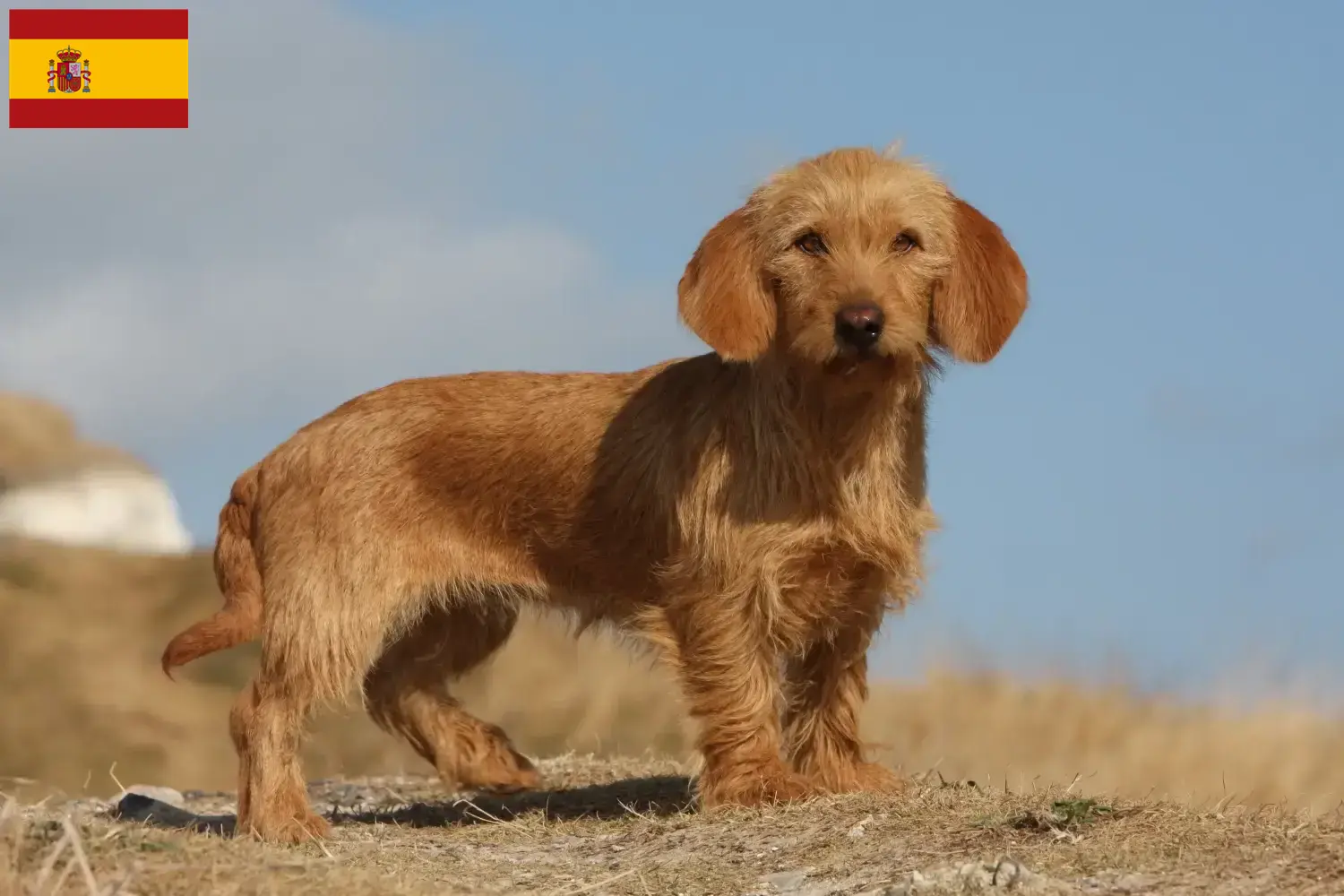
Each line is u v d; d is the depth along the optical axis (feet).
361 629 30.53
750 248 28.32
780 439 28.32
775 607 28.63
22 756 54.49
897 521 28.78
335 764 53.01
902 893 21.85
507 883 25.21
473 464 31.17
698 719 29.35
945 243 28.58
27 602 64.49
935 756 50.65
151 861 21.98
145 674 61.98
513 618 35.99
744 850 26.04
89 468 88.48
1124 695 54.44
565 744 54.60
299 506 30.96
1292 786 47.88
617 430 30.81
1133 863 22.26
